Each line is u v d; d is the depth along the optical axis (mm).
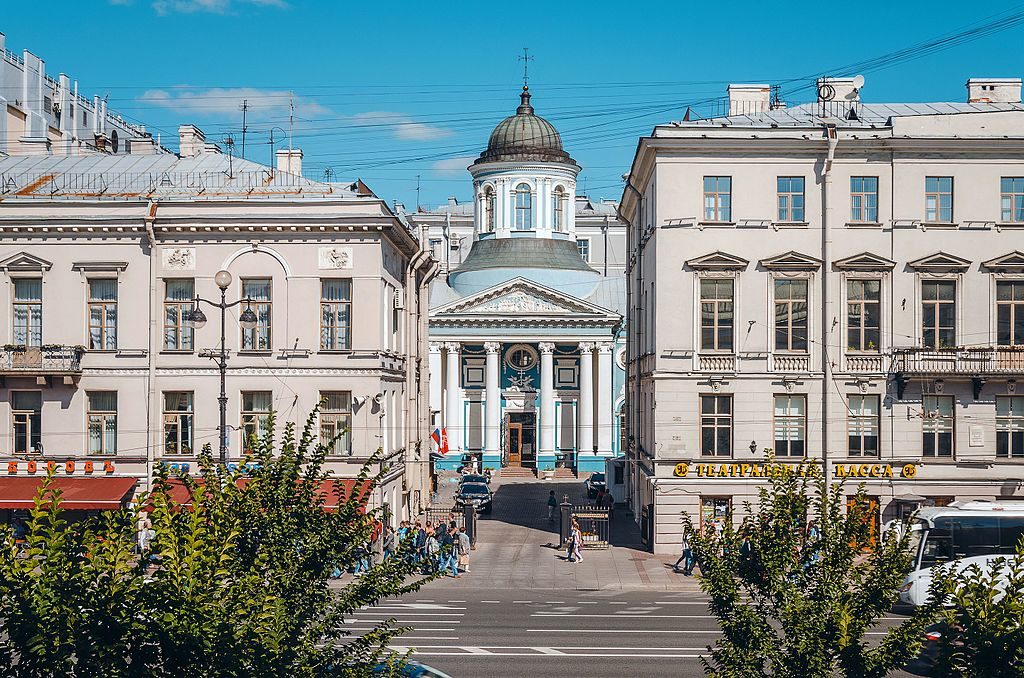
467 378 88750
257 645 13297
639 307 55406
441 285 94688
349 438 44562
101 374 44875
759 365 44750
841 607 15195
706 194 45062
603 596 37969
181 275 44750
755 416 44781
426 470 59125
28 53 74750
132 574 13586
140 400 44781
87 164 51000
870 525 16547
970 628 13406
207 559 13688
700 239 44906
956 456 44406
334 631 15789
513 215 92688
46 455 44969
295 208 44625
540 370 87938
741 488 44750
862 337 44781
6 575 12625
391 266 48656
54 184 48188
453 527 44000
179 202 44688
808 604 15547
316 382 44594
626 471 64250
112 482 44625
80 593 12883
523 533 55344
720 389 44844
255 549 15906
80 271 44938
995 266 44438
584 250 109625
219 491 16500
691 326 44875
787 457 44750
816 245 44719
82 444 44938
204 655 12922
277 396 44625
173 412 44969
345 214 44344
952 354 44094
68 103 81000
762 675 15219
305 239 44719
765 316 44781
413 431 54938
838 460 44406
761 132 44531
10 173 50031
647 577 41781
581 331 85625
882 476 44312
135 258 44906
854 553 16141
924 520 35438
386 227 44156
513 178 92250
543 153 92312
